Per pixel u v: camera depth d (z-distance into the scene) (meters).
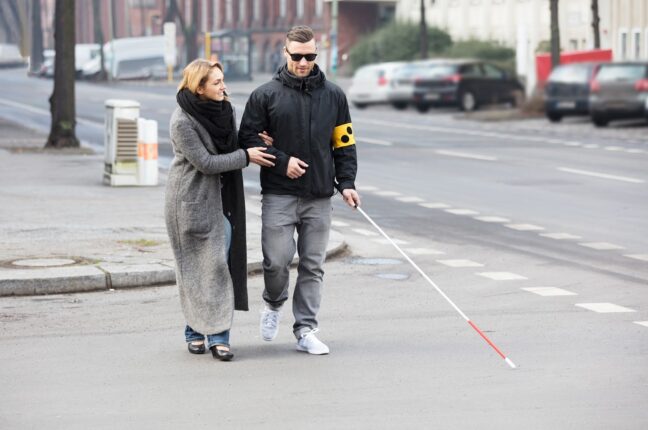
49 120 98.12
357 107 117.69
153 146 44.66
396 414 15.03
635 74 82.81
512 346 19.28
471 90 106.94
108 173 45.03
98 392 16.20
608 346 19.30
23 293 24.14
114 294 24.31
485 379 16.98
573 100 88.94
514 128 85.50
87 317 21.80
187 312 18.45
